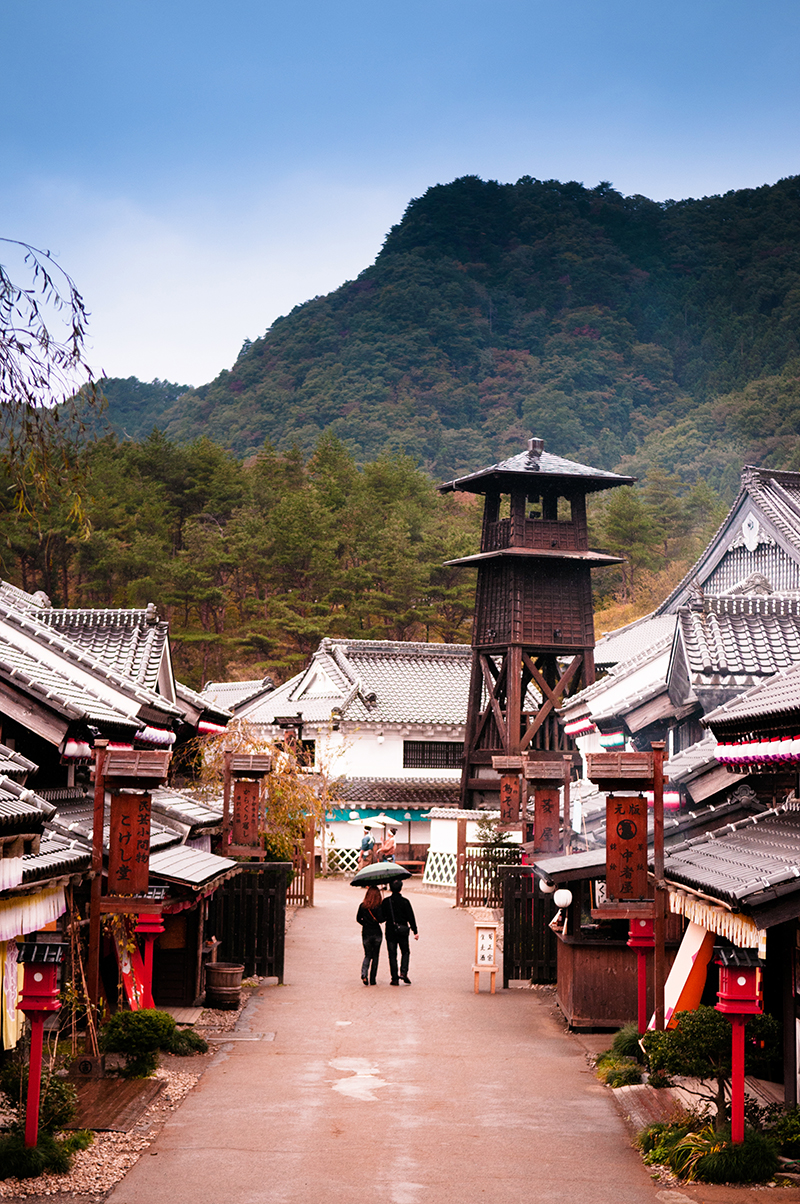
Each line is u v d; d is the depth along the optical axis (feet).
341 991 61.36
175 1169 31.30
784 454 423.64
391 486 290.56
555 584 115.96
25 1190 29.09
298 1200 28.99
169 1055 44.93
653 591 254.68
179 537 270.46
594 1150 33.58
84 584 231.91
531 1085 41.45
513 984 64.39
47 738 46.83
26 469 29.63
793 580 118.42
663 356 609.42
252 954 63.21
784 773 45.78
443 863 118.32
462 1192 29.73
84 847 41.45
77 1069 39.86
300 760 141.38
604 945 51.29
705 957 41.86
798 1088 34.68
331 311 655.35
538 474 113.09
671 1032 37.52
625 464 464.65
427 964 71.61
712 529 282.15
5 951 35.40
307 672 163.32
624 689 99.86
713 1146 31.14
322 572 242.37
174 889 47.57
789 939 35.45
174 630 232.32
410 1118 36.86
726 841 40.83
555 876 50.98
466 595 241.14
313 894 107.65
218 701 187.52
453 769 147.84
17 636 62.28
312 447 517.55
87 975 42.45
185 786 89.15
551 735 119.65
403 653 159.63
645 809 41.50
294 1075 42.37
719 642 71.77
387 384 577.84
